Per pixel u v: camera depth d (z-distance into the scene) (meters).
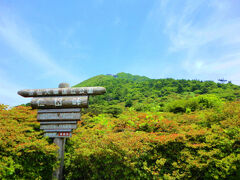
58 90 4.81
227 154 4.55
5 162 3.58
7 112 6.00
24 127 5.31
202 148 4.89
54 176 4.39
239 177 4.12
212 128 5.51
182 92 60.47
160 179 4.25
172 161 4.71
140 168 4.59
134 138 5.01
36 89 4.95
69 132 4.63
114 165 4.55
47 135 4.70
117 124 7.46
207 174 4.30
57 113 4.66
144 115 7.40
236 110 6.30
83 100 4.54
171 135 4.95
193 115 9.39
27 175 3.84
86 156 4.79
